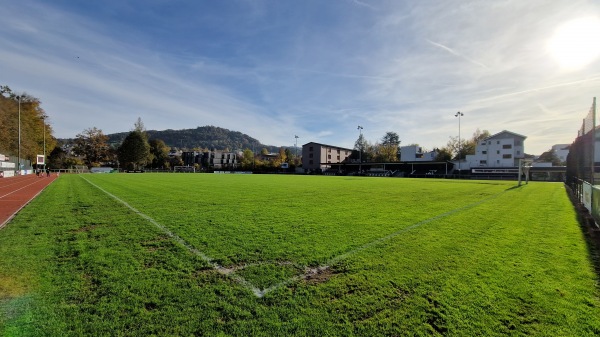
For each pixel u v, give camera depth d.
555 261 4.50
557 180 41.84
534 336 2.57
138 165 78.19
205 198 12.38
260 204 10.62
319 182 27.08
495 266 4.25
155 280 3.67
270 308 3.00
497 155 57.97
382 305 3.09
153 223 7.11
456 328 2.68
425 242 5.52
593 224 7.51
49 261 4.33
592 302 3.19
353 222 7.38
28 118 52.88
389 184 24.36
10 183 23.31
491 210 9.62
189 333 2.57
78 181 24.84
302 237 5.84
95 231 6.25
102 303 3.06
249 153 101.56
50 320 2.75
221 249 4.99
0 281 3.60
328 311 2.96
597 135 12.10
